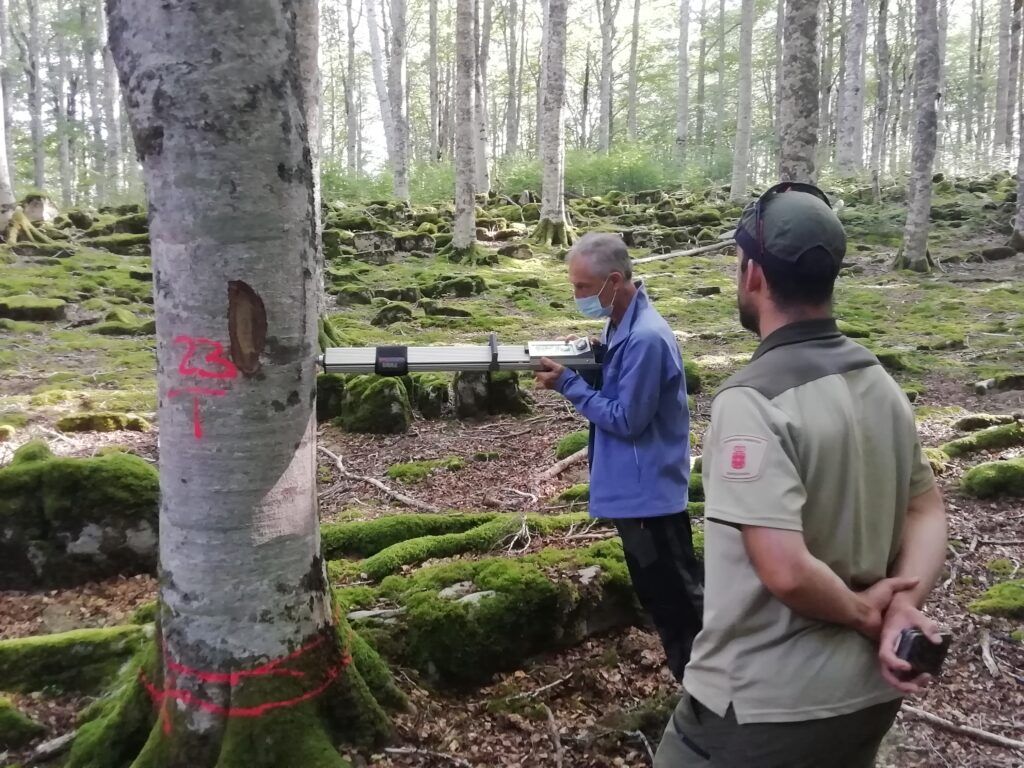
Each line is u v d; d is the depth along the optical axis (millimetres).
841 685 1609
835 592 1556
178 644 2500
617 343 2916
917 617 1601
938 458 5848
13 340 10133
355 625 3293
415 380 7730
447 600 3385
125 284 13008
